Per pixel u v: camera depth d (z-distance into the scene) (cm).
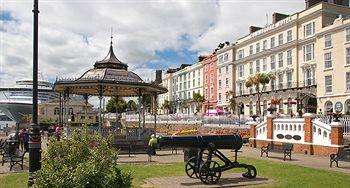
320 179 1238
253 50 6250
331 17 4828
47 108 7081
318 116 2925
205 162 1174
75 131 877
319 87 4659
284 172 1401
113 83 2480
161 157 1995
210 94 7750
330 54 4531
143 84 2608
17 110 7400
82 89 3034
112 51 2861
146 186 1127
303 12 5119
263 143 2528
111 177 725
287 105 5191
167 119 5559
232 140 1230
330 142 1975
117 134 2478
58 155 771
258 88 5522
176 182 1185
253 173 1338
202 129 4591
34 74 1088
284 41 5462
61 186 659
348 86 4269
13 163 1523
